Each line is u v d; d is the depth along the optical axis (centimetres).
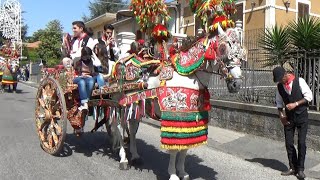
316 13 2031
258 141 898
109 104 703
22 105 1619
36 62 4528
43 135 800
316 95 844
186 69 548
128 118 642
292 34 969
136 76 620
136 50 679
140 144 894
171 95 549
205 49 529
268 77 996
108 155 775
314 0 2019
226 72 514
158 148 857
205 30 548
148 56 653
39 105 812
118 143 750
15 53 2295
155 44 652
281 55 956
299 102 650
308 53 870
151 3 636
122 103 651
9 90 2380
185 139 543
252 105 946
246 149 856
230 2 540
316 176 671
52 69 844
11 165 688
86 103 725
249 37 1082
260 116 931
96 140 906
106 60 760
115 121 699
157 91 567
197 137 556
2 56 2275
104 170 675
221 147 879
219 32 515
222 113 1047
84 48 726
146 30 663
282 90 663
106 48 764
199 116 557
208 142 913
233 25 526
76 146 845
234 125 1009
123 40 820
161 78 566
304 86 655
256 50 1039
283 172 687
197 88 556
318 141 795
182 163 613
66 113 724
